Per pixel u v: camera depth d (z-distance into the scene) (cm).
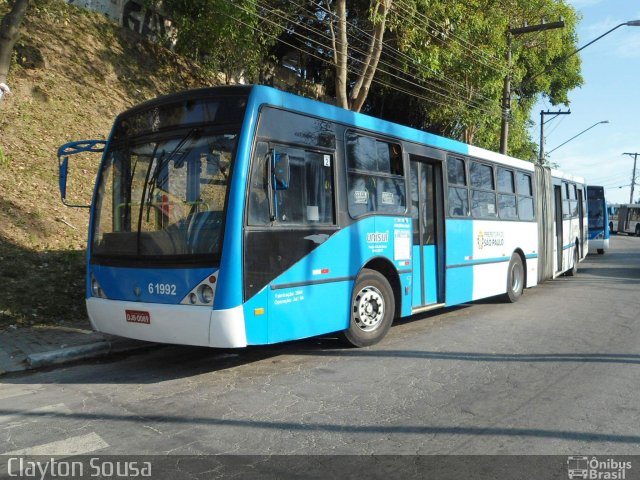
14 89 1379
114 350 737
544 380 602
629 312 1038
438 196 931
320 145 680
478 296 1037
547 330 874
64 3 1659
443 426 467
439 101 2047
